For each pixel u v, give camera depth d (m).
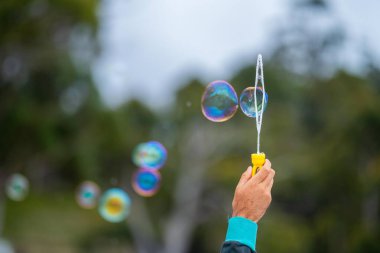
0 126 18.47
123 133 22.12
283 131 29.86
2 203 22.25
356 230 21.34
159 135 28.97
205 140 28.50
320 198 25.75
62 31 18.11
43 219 24.28
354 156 22.56
